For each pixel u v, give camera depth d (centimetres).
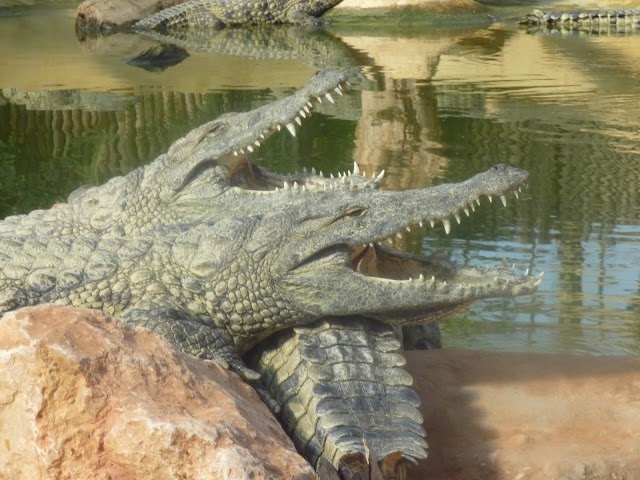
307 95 1059
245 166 1115
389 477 714
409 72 2522
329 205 811
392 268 874
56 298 843
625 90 2266
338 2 3534
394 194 820
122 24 3478
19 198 1576
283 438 670
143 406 604
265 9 3528
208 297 822
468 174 1622
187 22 3494
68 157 1816
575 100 2161
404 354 938
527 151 1761
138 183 1074
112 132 1991
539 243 1302
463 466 770
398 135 1884
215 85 2405
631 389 865
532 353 945
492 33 3222
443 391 862
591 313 1084
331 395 757
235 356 805
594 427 812
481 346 1005
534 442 793
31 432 607
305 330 821
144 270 843
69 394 607
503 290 805
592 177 1605
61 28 3478
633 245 1292
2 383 616
